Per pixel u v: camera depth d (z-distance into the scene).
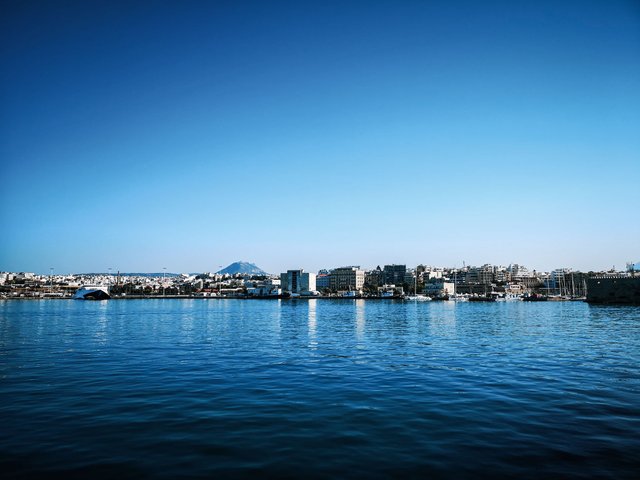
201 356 33.75
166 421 16.38
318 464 12.38
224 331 58.09
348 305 193.88
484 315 102.50
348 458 12.80
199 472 11.85
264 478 11.48
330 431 15.20
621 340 44.19
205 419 16.62
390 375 25.52
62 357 33.12
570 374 25.55
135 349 38.09
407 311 129.50
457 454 13.07
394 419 16.58
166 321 81.06
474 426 15.70
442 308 153.75
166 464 12.39
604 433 14.88
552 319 82.31
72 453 13.19
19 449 13.50
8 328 62.34
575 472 11.78
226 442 14.14
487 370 27.05
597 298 155.12
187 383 23.31
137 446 13.78
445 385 22.62
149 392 21.14
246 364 29.75
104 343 42.91
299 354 34.88
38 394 20.72
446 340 45.31
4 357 33.09
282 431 15.20
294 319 88.38
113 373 26.28
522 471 11.84
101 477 11.54
